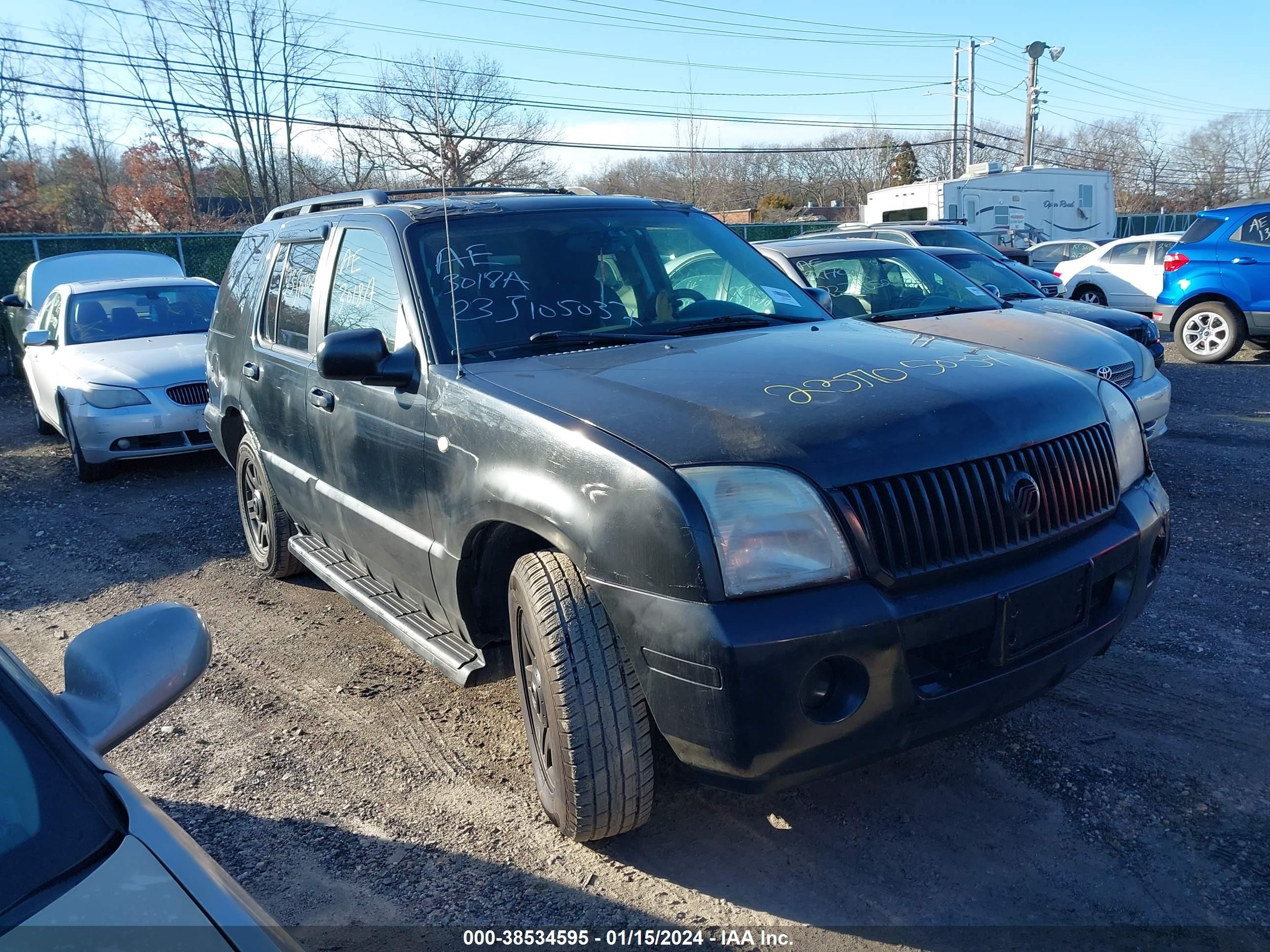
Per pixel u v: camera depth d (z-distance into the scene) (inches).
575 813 111.7
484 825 128.9
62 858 58.1
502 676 133.3
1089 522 117.1
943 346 137.6
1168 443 321.4
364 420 151.3
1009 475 108.6
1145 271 663.1
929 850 118.1
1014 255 625.0
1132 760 134.3
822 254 309.6
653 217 172.6
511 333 142.4
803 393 113.3
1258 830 117.7
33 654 197.6
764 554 97.2
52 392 365.1
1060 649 110.0
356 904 114.1
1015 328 267.4
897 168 2418.8
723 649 94.6
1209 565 207.2
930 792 129.9
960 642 105.2
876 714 99.4
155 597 225.9
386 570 157.1
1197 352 508.7
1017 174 930.1
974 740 141.9
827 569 98.5
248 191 1459.2
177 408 333.7
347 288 165.9
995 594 103.7
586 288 152.5
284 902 115.1
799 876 114.7
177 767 148.4
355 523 162.1
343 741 154.0
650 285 158.6
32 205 1444.4
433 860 121.9
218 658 188.4
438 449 131.6
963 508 104.9
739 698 95.0
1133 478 129.2
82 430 331.0
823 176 2549.2
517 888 115.4
